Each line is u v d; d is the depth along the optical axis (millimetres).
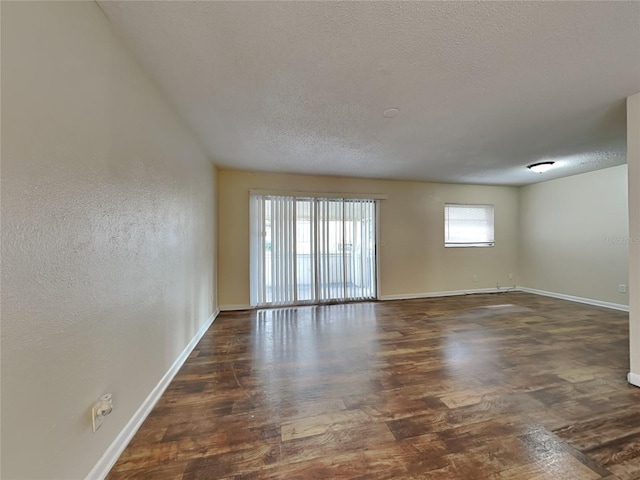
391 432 1661
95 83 1320
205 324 3588
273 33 1498
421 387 2182
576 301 5145
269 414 1836
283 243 4910
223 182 4645
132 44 1580
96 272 1322
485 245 6055
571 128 2857
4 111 876
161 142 2109
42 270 1021
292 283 4953
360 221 5344
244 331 3580
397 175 5027
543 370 2459
